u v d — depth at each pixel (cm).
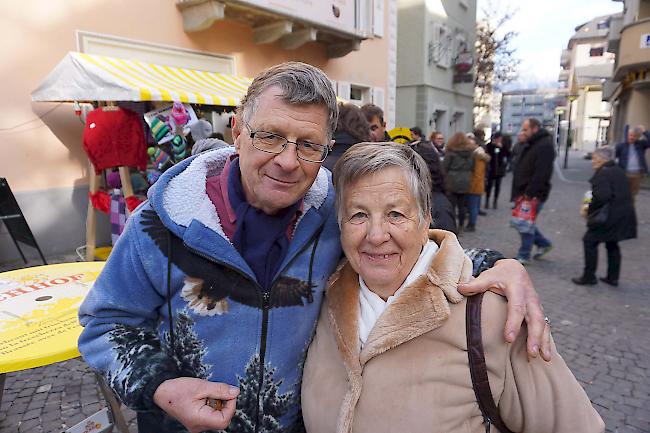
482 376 101
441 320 102
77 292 213
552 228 802
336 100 108
